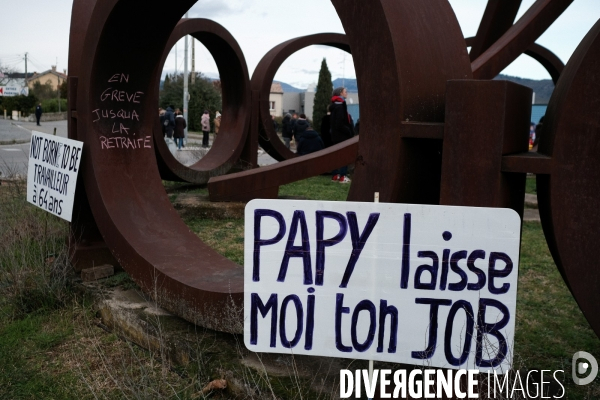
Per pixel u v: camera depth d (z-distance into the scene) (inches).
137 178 175.2
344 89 423.2
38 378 128.6
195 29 376.5
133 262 153.6
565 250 91.7
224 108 436.1
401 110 97.9
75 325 156.4
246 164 448.8
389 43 98.0
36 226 203.2
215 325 130.7
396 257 86.4
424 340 86.6
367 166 103.9
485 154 91.4
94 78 165.2
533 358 132.8
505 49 285.7
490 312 84.3
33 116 2066.9
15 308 163.3
